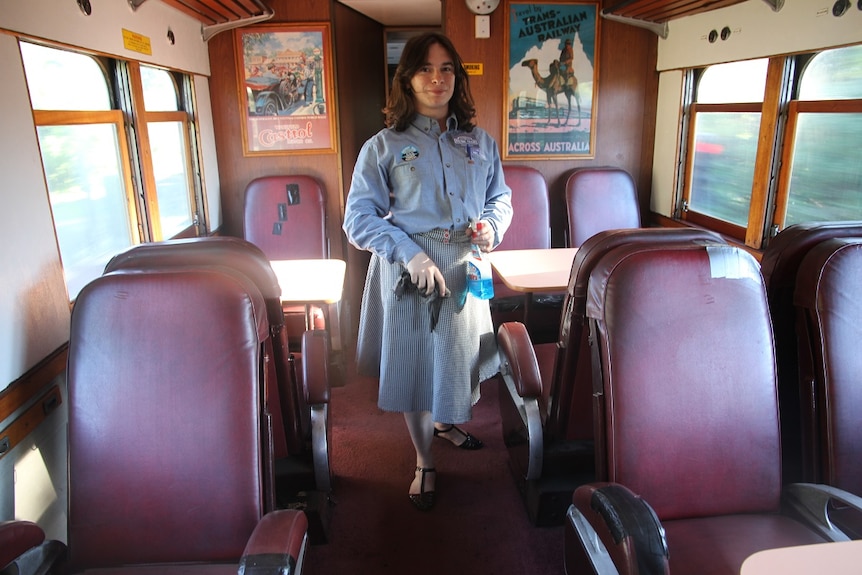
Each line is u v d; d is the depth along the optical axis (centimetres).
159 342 144
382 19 475
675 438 150
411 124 200
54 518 180
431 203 197
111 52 240
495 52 386
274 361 191
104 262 245
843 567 99
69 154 219
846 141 253
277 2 369
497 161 220
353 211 197
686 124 380
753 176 312
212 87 379
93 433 144
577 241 385
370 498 249
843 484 160
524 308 341
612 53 396
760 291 155
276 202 375
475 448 285
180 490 144
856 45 239
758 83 312
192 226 354
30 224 176
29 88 183
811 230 170
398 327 206
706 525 151
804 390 165
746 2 304
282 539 119
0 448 152
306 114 386
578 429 216
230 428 144
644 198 427
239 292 146
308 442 229
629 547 115
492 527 230
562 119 402
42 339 178
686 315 150
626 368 148
